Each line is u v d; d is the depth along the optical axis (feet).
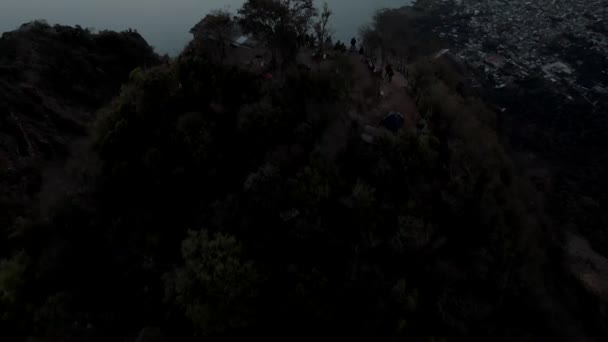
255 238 86.17
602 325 135.23
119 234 95.76
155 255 92.22
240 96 108.68
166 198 99.19
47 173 121.60
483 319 95.76
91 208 100.89
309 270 82.53
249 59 124.88
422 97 130.21
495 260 103.19
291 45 116.57
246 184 89.97
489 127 166.40
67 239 96.37
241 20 119.34
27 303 86.22
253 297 78.95
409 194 99.09
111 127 108.99
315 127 102.12
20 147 123.65
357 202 89.25
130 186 101.30
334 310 80.48
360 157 101.04
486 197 108.88
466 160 113.70
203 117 104.06
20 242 97.35
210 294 77.00
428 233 92.27
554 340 109.40
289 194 88.22
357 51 161.48
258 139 99.50
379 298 82.69
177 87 110.42
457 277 95.09
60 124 139.13
